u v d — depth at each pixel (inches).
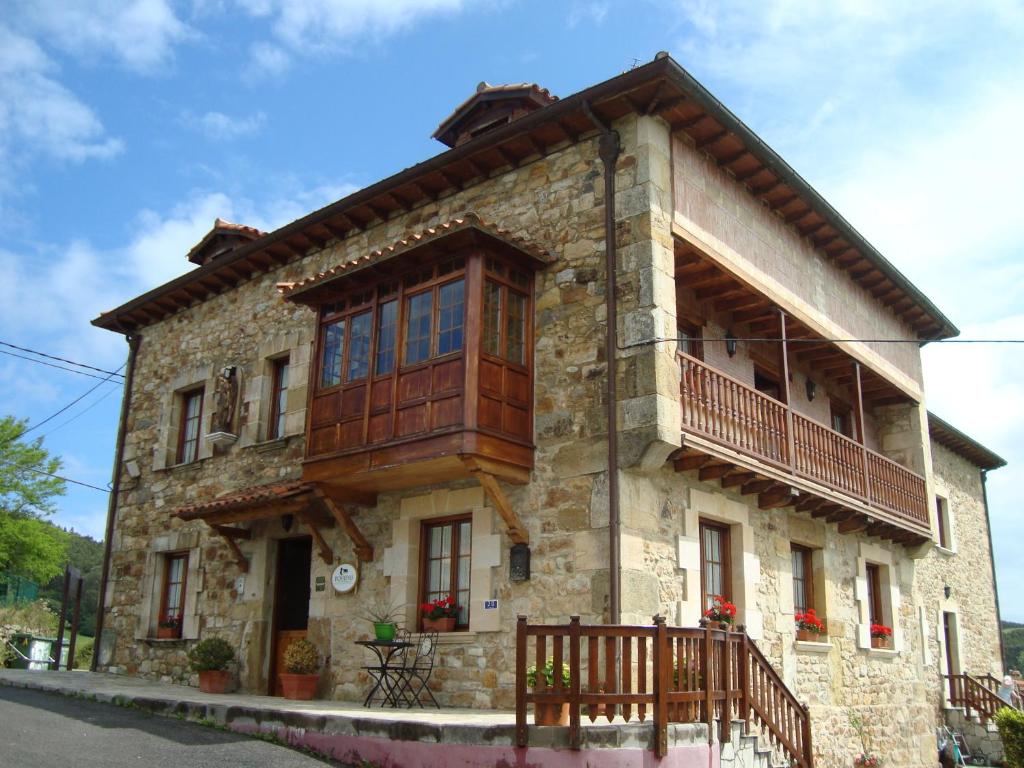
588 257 397.4
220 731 332.8
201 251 623.2
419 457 377.4
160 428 594.6
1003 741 488.7
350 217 492.7
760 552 441.4
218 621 510.3
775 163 437.4
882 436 627.8
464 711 355.3
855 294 559.8
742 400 412.8
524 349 401.7
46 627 1189.1
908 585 594.2
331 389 428.8
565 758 263.9
